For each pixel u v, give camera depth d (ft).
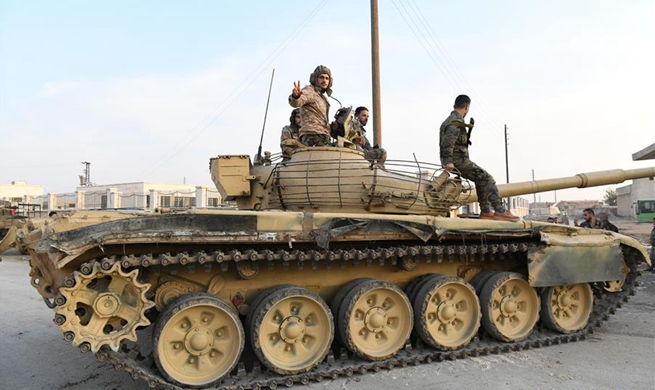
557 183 34.01
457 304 25.71
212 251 20.26
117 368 18.04
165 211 21.45
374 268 25.46
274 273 23.29
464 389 20.13
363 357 22.79
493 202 27.43
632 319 33.45
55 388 20.97
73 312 17.33
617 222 172.55
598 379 21.25
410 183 26.63
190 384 19.34
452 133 27.55
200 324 20.31
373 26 59.21
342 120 29.12
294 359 21.79
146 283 19.49
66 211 21.21
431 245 24.66
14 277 58.85
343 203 24.97
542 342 26.55
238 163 27.35
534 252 26.11
